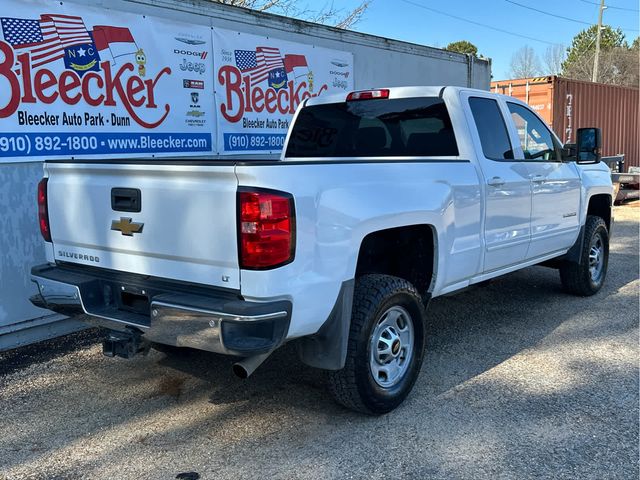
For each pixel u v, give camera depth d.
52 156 5.27
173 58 6.16
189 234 3.15
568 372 4.46
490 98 5.05
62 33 5.24
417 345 3.95
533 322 5.72
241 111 6.95
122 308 3.56
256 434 3.56
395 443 3.43
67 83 5.31
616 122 16.97
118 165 3.38
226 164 2.99
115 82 5.68
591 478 3.06
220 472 3.15
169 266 3.29
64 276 3.71
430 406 3.90
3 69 4.89
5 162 4.95
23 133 5.05
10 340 5.12
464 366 4.59
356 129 5.26
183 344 3.13
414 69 9.53
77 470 3.18
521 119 5.43
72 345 5.21
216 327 2.96
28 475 3.14
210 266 3.12
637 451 3.32
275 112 7.37
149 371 4.56
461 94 4.73
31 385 4.31
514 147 5.11
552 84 14.37
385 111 5.05
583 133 5.79
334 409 3.88
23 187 5.09
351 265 3.38
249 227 2.94
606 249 6.82
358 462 3.23
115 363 4.74
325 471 3.15
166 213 3.23
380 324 3.67
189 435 3.56
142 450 3.39
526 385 4.23
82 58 5.40
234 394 4.13
